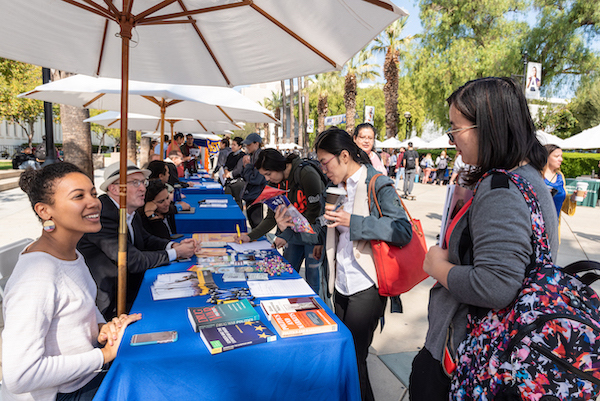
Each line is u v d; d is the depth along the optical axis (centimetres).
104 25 254
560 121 2762
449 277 119
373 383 265
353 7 191
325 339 153
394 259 207
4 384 128
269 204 249
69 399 146
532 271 106
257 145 740
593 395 96
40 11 235
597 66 2083
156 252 243
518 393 100
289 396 150
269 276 227
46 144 638
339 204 219
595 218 954
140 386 134
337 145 222
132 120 774
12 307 127
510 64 2128
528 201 109
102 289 226
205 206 527
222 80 307
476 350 112
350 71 2666
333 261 239
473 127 120
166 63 292
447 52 2275
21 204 1019
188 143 1103
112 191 236
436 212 984
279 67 273
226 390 141
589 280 115
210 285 205
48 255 139
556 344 96
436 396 132
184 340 149
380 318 233
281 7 213
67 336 142
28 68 1287
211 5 229
